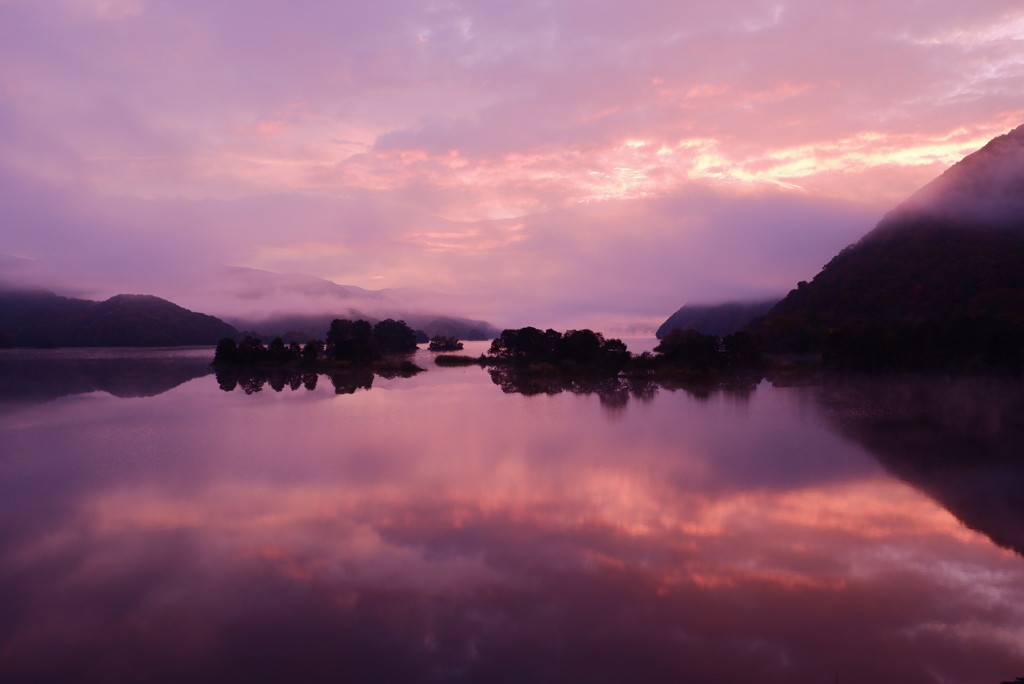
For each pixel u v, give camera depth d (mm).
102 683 12055
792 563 17719
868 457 31328
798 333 120625
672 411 48875
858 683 12125
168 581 16453
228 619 14422
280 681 12102
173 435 37438
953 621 14461
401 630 13938
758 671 12461
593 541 19328
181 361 123375
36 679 12188
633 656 12930
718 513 22172
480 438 36500
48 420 43812
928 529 20594
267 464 29484
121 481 26375
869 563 17750
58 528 20594
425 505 22922
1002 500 23828
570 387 69688
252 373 90875
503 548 18703
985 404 52500
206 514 21953
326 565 17453
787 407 51219
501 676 12227
